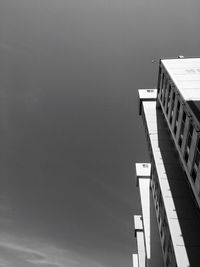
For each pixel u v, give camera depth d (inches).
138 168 3978.8
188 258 1696.6
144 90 3191.4
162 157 2444.6
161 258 2955.2
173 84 2084.2
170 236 1873.8
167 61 2469.2
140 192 3644.2
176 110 2032.5
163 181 2231.8
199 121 1609.3
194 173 1720.0
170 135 2645.2
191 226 1897.1
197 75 2139.5
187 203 2055.9
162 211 2202.3
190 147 1748.3
